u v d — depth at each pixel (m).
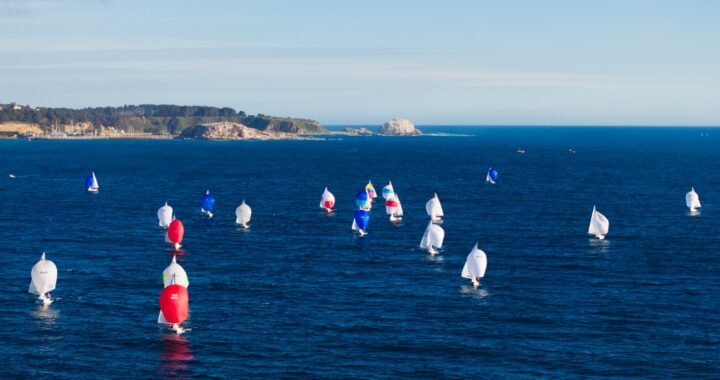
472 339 65.06
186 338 64.62
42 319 69.25
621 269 91.62
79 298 76.19
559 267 92.69
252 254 99.81
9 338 64.12
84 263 92.94
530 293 79.88
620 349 62.81
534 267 92.56
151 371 57.62
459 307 74.50
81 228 120.06
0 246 103.81
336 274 88.25
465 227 124.19
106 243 106.94
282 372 57.62
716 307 74.94
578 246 106.81
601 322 69.88
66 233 115.12
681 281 85.62
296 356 60.84
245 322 69.06
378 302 76.12
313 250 102.94
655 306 75.19
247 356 60.75
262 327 67.69
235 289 80.75
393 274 88.50
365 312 72.62
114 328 66.94
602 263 95.06
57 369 57.78
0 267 90.12
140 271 88.69
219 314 71.38
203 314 71.31
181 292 65.69
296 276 87.19
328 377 56.72
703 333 66.81
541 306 74.94
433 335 66.00
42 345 62.62
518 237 114.38
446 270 90.75
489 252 102.12
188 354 61.06
